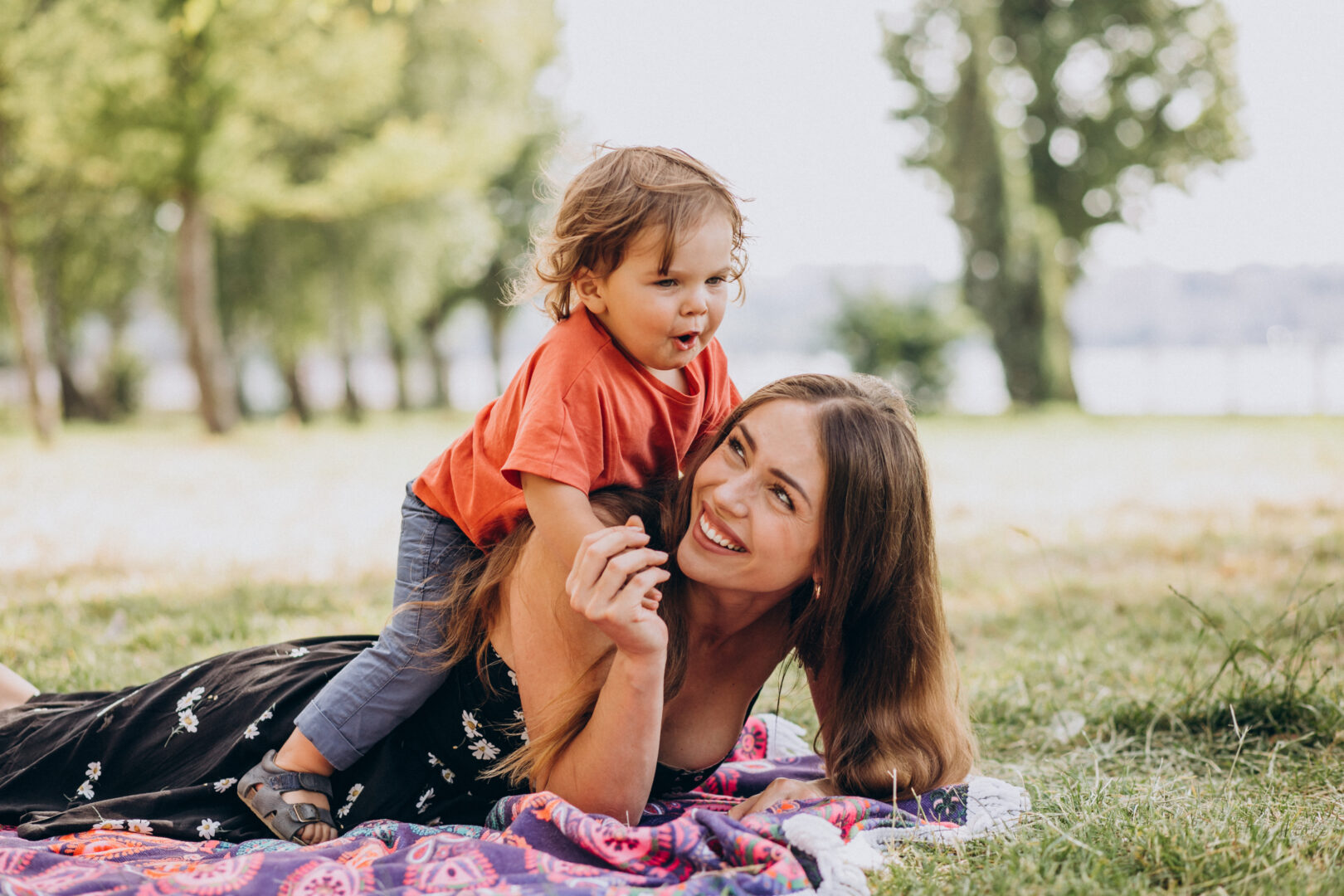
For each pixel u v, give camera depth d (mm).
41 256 20359
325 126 19016
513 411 2232
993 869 1938
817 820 1983
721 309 2217
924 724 2293
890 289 23578
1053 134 24594
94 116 14938
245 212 18172
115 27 15086
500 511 2254
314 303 23344
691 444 2402
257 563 5910
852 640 2275
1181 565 5684
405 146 18172
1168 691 3295
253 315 23406
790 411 2043
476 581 2266
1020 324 22734
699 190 2129
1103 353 50031
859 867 1934
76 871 1857
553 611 2084
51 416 15547
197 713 2365
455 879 1819
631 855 1898
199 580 5363
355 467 12375
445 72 22578
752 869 1854
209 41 15531
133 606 4668
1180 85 24188
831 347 23766
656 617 1930
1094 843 2037
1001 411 22844
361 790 2270
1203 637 3504
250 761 2291
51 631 4152
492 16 23156
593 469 2113
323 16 8289
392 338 32188
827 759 2375
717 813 2012
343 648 2525
